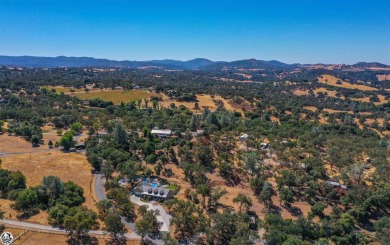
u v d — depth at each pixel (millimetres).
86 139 167375
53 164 135750
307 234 88375
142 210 93625
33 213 93312
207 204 105812
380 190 109188
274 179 124188
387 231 87875
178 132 166375
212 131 169000
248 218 92438
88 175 126375
